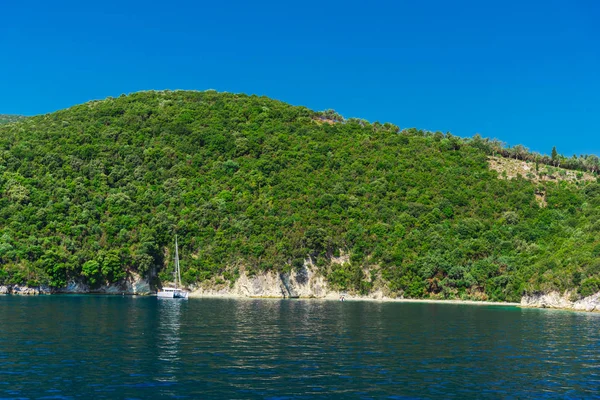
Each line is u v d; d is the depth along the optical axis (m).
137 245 150.12
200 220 159.88
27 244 139.88
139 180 179.38
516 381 39.56
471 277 146.75
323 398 33.94
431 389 36.72
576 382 39.56
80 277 143.38
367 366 43.69
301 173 188.12
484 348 54.50
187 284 149.00
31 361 43.50
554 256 137.88
